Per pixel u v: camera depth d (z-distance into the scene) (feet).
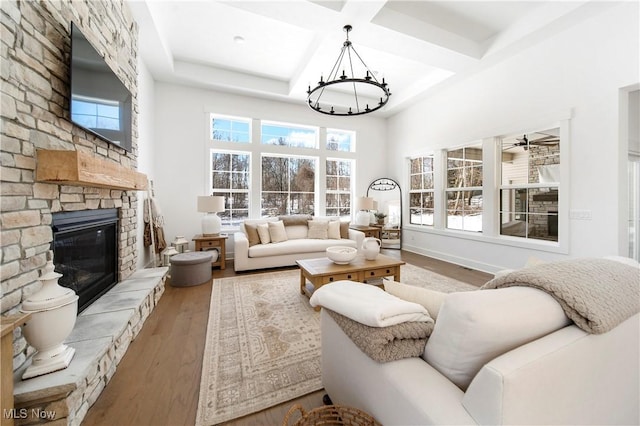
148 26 9.49
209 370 5.43
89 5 6.32
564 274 2.86
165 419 4.22
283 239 14.07
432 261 15.05
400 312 3.14
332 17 8.79
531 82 10.76
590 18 9.00
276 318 7.83
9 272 4.02
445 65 12.09
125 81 8.36
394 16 9.53
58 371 3.92
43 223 4.81
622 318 2.62
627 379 2.98
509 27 10.39
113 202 7.65
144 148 11.69
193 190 14.64
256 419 4.26
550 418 2.22
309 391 4.87
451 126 14.60
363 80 8.35
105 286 7.34
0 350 3.12
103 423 4.12
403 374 2.71
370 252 9.83
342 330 3.79
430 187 16.76
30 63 4.56
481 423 2.04
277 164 17.07
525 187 11.55
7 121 4.04
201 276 10.85
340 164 19.11
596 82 8.93
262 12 8.52
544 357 2.15
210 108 14.87
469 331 2.38
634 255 10.23
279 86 15.26
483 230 13.00
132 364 5.62
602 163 8.86
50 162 4.61
